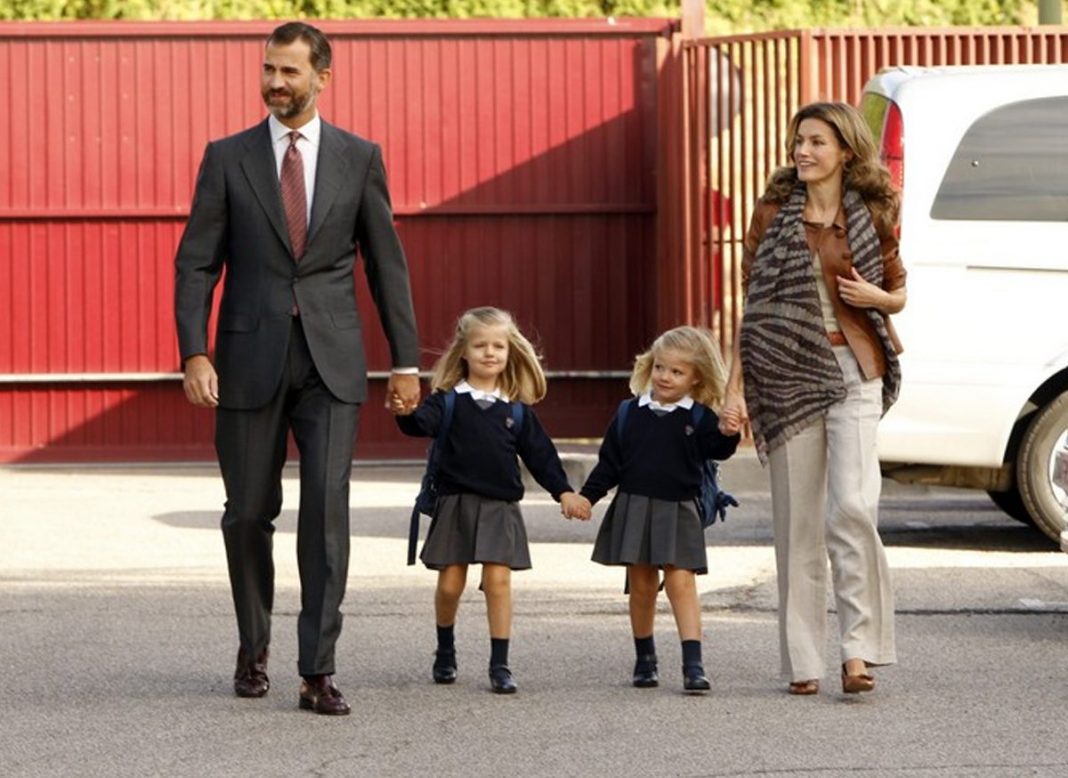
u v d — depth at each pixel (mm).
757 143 31047
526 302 35188
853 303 14789
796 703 14609
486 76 35031
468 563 15188
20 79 34469
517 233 35156
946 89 22609
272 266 14648
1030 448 22422
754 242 15281
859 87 30312
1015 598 19312
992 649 16719
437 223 35094
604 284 35250
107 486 31297
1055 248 22266
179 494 30031
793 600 15016
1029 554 22719
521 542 15266
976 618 18219
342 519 14531
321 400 14656
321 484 14477
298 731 13734
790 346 14891
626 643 17141
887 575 14836
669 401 15312
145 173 34656
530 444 15383
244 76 34656
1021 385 22203
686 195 32656
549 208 35094
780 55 30641
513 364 15477
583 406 35406
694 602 15156
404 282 15055
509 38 35031
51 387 34719
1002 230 22281
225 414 14758
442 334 35062
